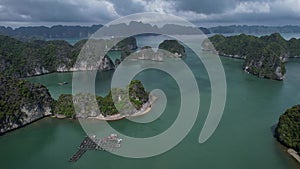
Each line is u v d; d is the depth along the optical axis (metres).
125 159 64.44
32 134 79.62
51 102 94.75
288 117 74.19
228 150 68.50
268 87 129.38
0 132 79.44
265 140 73.69
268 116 90.25
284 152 67.94
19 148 71.81
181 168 61.00
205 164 62.59
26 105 86.00
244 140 73.56
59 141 74.50
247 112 93.56
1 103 81.38
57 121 88.12
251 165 62.44
